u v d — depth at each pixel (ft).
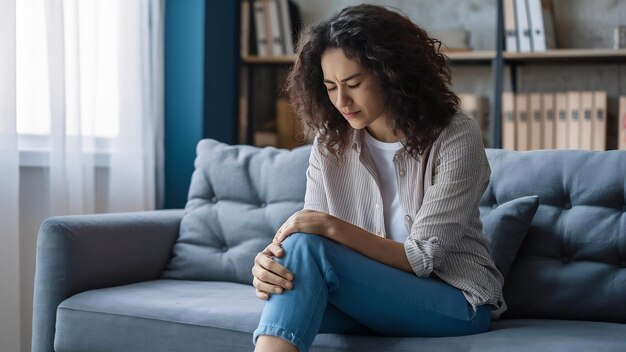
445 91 6.34
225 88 12.69
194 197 8.98
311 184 6.96
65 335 7.30
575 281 6.93
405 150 6.33
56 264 7.44
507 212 7.13
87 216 7.96
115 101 11.01
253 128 13.44
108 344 7.13
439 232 6.01
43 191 9.90
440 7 13.34
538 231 7.21
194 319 6.81
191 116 12.16
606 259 6.97
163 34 12.12
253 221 8.48
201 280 8.54
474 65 13.11
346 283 5.82
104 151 10.89
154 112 11.72
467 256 6.29
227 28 12.71
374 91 6.16
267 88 13.53
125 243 8.12
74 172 10.13
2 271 9.02
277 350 5.46
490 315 6.33
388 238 6.57
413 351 5.83
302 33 6.62
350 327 6.22
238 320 6.66
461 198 6.10
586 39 12.74
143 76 11.40
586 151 7.41
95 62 10.57
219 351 6.66
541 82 12.92
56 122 9.82
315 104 6.67
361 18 6.14
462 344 5.81
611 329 6.32
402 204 6.49
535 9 12.17
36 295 7.52
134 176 11.13
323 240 5.82
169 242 8.75
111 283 7.97
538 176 7.38
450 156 6.20
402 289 5.89
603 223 7.02
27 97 9.64
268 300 5.69
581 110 11.94
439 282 6.13
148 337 6.96
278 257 5.78
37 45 9.71
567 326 6.45
